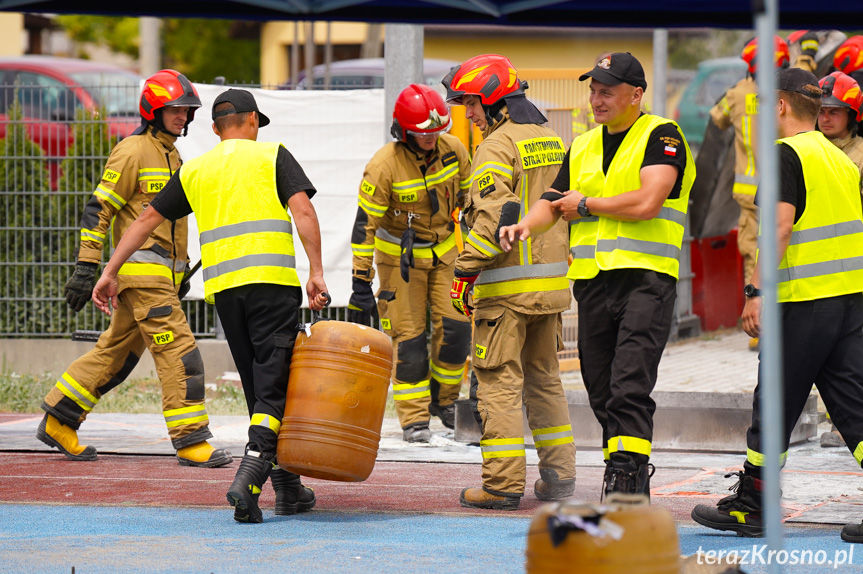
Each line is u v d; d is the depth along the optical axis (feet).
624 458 53.42
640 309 54.03
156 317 76.79
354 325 58.80
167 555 50.96
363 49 268.62
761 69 34.71
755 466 53.88
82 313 119.34
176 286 79.41
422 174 83.15
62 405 79.05
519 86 62.95
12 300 120.06
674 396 80.59
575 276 56.03
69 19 325.01
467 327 87.15
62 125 122.11
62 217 120.16
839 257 52.60
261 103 113.70
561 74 114.93
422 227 84.28
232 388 109.70
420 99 80.69
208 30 321.73
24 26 324.60
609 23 87.76
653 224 54.54
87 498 65.82
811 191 52.49
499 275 60.64
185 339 77.61
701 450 79.87
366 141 113.09
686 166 55.26
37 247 120.57
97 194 77.05
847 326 52.95
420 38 109.40
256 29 323.78
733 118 122.72
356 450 57.67
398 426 93.81
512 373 61.62
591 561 33.86
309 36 167.73
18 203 120.57
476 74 62.13
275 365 58.85
